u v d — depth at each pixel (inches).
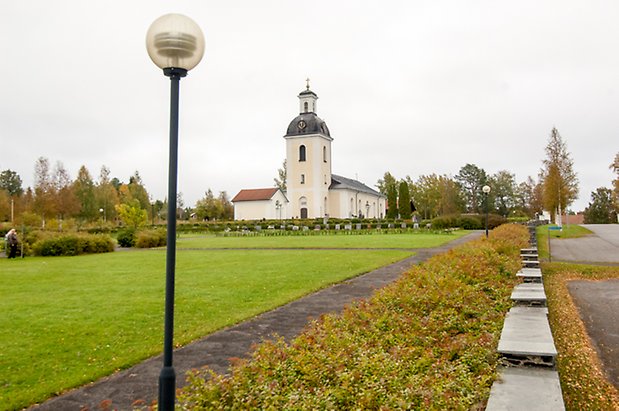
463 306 316.8
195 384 166.7
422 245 1186.6
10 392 235.6
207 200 3567.9
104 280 631.2
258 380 169.9
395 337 253.4
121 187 3954.2
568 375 244.2
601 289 535.5
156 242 1416.1
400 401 151.6
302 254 978.1
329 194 3132.4
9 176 4451.3
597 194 3811.5
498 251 628.4
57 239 1101.7
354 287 535.8
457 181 4384.8
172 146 170.9
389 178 4274.1
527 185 4008.4
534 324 266.1
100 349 306.7
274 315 394.6
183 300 469.1
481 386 177.5
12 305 454.0
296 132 3019.2
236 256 960.3
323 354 199.3
